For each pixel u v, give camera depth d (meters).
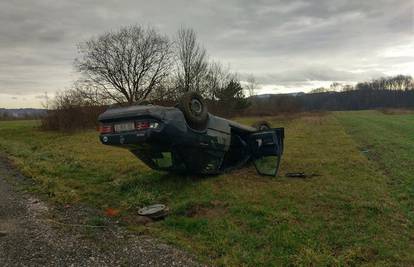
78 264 4.58
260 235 5.67
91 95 32.41
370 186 8.48
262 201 7.32
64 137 23.34
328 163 11.45
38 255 4.76
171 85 39.84
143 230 5.89
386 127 29.53
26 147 17.88
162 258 4.86
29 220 6.08
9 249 4.88
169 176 9.49
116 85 39.31
